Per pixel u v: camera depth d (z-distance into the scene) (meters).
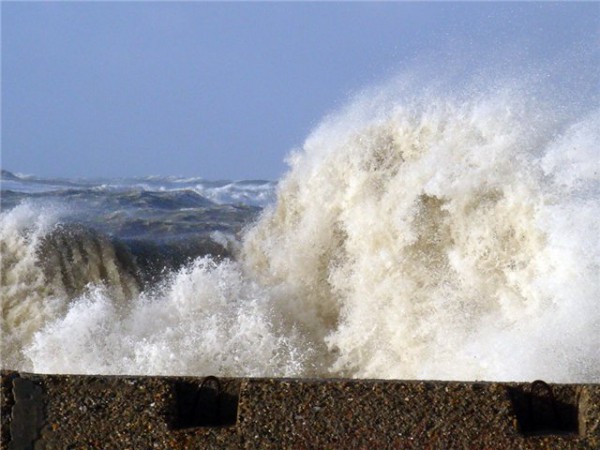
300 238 33.19
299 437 15.01
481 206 27.81
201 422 15.77
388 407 15.00
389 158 32.16
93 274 36.56
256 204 81.19
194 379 15.78
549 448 14.69
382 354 28.47
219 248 39.47
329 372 28.75
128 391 15.40
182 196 77.81
